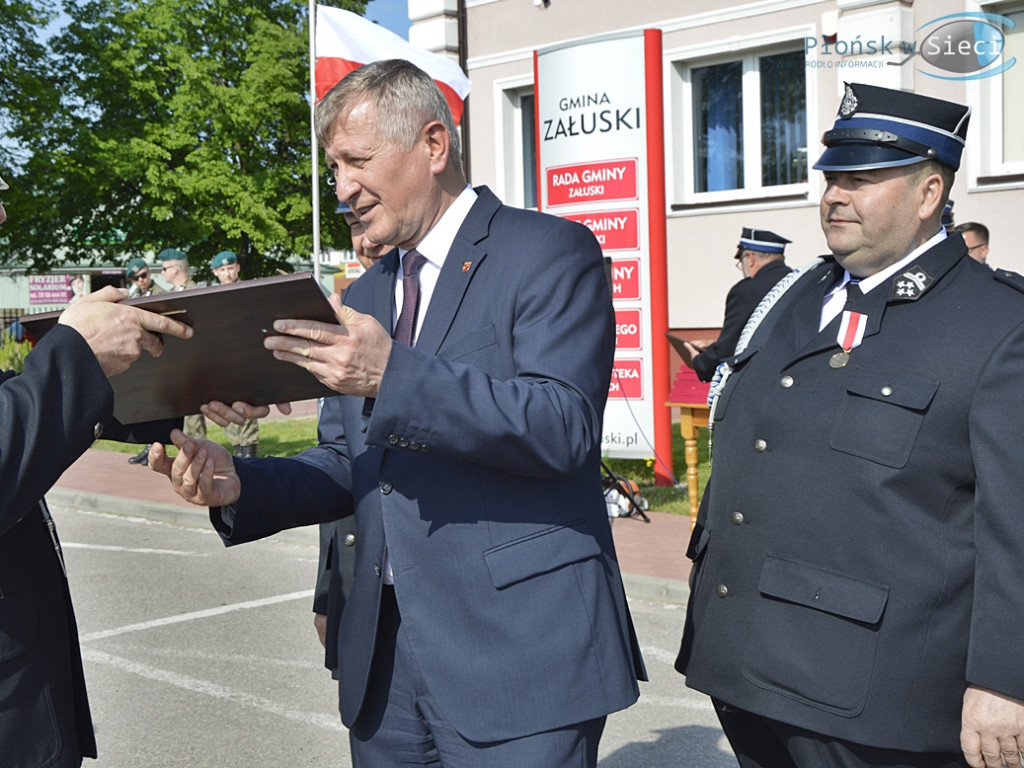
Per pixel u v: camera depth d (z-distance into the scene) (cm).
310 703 470
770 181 1271
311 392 214
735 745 238
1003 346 198
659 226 847
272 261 2803
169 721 450
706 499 239
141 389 206
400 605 210
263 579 690
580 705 204
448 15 1452
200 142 2611
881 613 202
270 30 2564
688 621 238
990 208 1091
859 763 208
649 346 854
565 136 864
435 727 213
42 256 2738
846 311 220
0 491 174
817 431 213
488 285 215
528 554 207
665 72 1307
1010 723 191
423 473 212
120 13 2638
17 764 199
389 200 216
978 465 195
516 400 195
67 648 213
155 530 857
